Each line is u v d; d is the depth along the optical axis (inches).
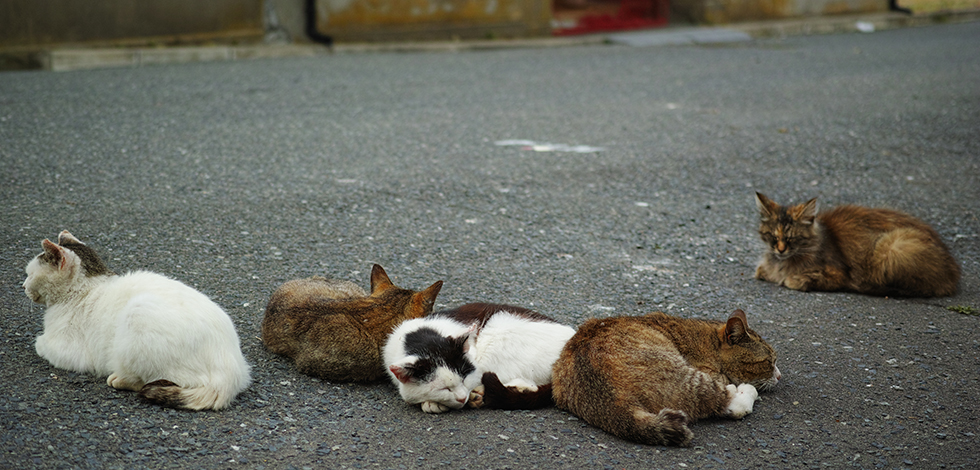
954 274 222.5
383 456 128.4
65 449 122.4
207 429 132.6
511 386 149.3
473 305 171.5
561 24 830.5
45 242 145.0
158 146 329.4
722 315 201.6
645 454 133.3
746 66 621.9
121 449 124.0
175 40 590.2
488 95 479.8
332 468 123.6
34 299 149.3
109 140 332.8
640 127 410.9
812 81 554.6
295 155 329.7
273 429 135.0
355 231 246.1
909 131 409.7
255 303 189.3
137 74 492.7
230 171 301.1
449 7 723.4
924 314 208.4
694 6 864.9
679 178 327.0
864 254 225.8
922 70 602.5
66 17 538.0
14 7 514.3
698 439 139.8
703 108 461.1
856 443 140.3
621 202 294.2
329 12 659.4
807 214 224.7
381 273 176.6
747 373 156.8
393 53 650.8
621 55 674.2
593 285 215.8
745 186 320.2
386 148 349.4
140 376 140.8
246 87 467.8
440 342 147.4
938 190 319.0
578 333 152.8
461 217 266.5
